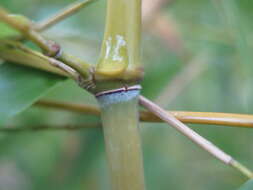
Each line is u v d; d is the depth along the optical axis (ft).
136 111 0.60
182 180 1.43
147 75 1.15
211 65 1.26
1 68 0.67
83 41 1.19
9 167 1.58
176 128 0.60
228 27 1.12
